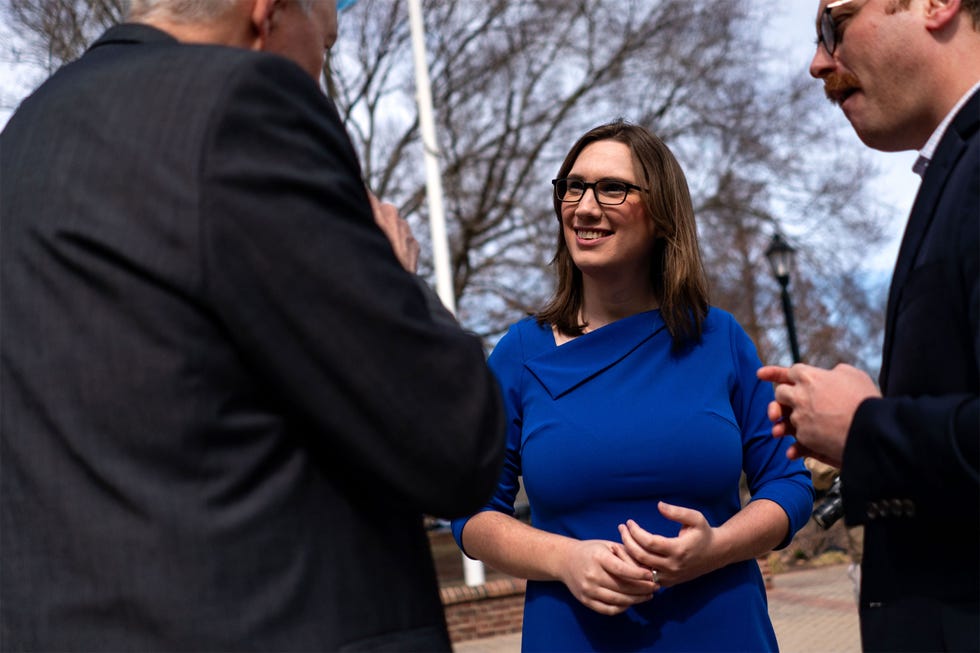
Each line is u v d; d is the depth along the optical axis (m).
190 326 1.24
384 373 1.26
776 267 14.02
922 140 1.67
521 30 17.23
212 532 1.21
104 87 1.35
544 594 2.16
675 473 2.13
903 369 1.51
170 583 1.19
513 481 2.35
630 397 2.20
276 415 1.29
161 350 1.23
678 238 2.29
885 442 1.44
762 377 1.69
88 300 1.26
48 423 1.25
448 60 17.19
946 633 1.44
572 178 2.34
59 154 1.33
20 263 1.31
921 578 1.48
